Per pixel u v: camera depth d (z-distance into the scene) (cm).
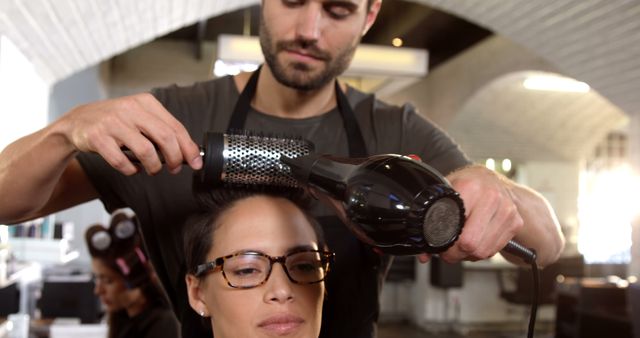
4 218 99
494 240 75
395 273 896
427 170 68
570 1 358
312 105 116
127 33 412
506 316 856
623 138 1070
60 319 398
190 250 99
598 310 588
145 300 228
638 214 464
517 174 1005
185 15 433
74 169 112
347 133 117
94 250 226
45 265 544
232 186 94
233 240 93
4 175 90
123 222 228
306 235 96
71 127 82
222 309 93
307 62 100
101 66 709
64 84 666
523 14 394
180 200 112
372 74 552
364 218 67
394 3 642
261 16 105
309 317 94
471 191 75
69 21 339
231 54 535
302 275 94
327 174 76
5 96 280
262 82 116
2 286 317
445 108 874
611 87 430
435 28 716
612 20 358
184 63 863
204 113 120
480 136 925
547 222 96
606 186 1072
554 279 754
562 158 1003
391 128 123
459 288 837
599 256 1079
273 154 89
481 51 755
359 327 111
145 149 79
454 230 67
